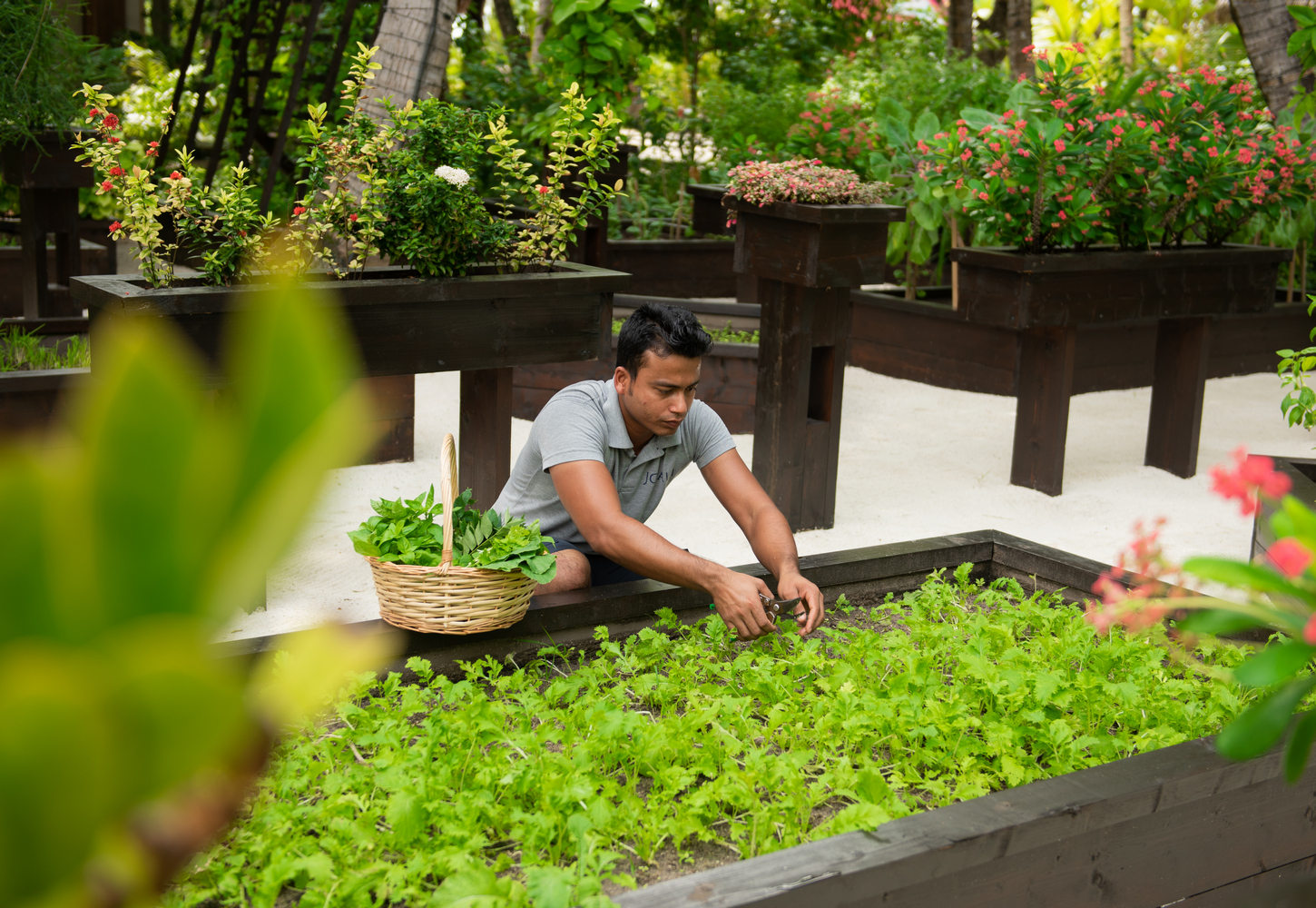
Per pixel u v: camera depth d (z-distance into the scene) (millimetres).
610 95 7547
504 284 4266
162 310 3619
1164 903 2314
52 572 393
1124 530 5523
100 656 400
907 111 8750
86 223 9703
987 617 3414
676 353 3061
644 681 2795
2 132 6629
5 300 8156
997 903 2045
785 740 2645
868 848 1890
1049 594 3811
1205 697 2938
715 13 14656
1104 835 2158
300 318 381
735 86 11961
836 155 8906
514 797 2305
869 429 7305
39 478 385
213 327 3738
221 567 393
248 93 10234
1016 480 6180
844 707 2676
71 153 6906
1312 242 9398
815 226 4840
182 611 399
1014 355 8203
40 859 415
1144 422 7734
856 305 9125
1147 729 2707
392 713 2596
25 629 395
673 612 3275
